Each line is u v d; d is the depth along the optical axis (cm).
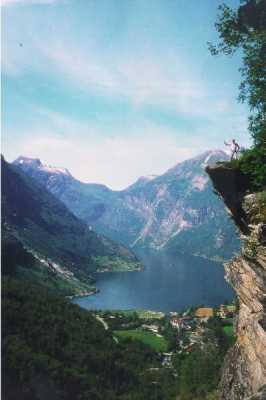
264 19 2125
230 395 2217
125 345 15888
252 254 2170
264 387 1070
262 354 1955
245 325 2245
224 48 2236
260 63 2062
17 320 11962
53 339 12175
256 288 2116
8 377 8431
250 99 2127
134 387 11688
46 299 15738
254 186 2444
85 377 10556
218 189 2538
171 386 11744
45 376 9356
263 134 2122
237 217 2506
